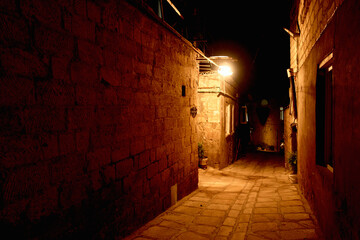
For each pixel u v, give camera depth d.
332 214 2.99
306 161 5.25
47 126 2.49
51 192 2.54
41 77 2.42
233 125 15.84
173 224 4.50
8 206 2.12
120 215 3.74
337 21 2.66
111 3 3.47
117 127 3.65
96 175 3.21
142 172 4.39
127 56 3.88
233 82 15.00
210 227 4.36
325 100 3.92
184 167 6.46
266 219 4.54
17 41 2.18
